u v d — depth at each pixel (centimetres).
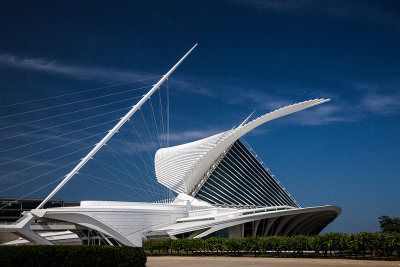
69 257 1684
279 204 6825
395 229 5625
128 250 2064
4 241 6800
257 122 6253
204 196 6322
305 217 4941
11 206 8662
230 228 4431
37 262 1561
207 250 3625
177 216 5019
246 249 3284
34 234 4028
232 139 6338
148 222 4700
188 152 6412
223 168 6438
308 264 2323
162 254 4112
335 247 2734
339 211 5331
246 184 6494
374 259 2555
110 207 4494
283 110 6091
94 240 4559
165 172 6781
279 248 3036
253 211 4584
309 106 6062
